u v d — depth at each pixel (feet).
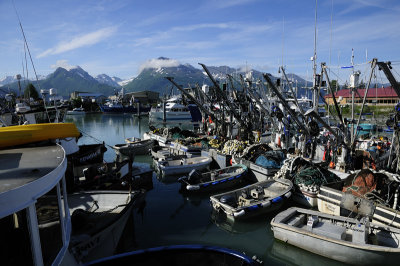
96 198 36.11
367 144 59.11
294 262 30.35
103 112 259.60
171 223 38.60
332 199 37.76
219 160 62.13
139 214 41.52
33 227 15.02
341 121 48.98
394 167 45.34
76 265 22.03
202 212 42.14
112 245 29.78
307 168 44.01
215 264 23.76
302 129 53.01
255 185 43.91
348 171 45.09
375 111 127.75
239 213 35.63
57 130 23.77
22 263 15.65
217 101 94.73
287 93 78.48
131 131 145.38
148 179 51.60
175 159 64.69
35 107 63.21
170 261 23.94
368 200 32.58
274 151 54.75
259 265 22.56
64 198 21.34
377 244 28.60
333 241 27.91
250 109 86.79
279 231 32.07
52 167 17.22
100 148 54.39
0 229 15.30
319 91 51.98
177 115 174.19
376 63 40.37
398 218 30.42
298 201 43.32
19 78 69.51
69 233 20.51
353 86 47.14
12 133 22.04
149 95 372.58
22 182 14.67
